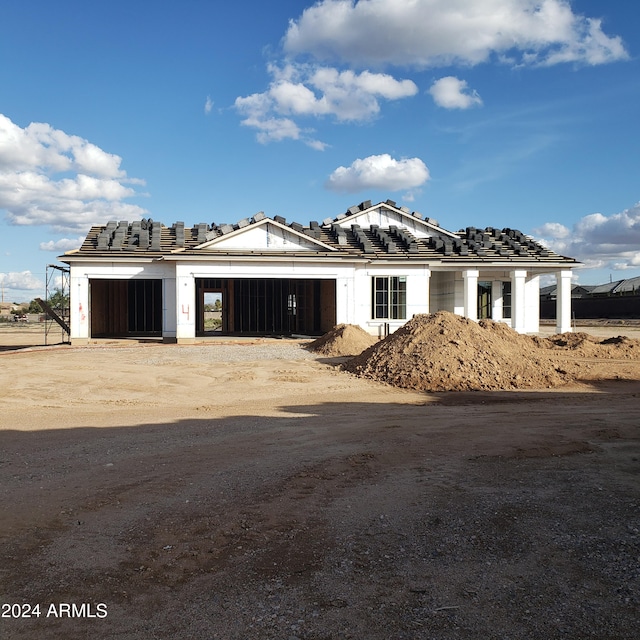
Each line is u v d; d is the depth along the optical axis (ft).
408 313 100.68
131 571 14.60
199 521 17.93
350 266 95.35
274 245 95.76
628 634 11.58
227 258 90.17
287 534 16.98
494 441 28.68
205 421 33.94
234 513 18.63
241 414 36.35
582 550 15.62
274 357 68.85
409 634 11.69
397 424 33.12
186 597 13.33
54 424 32.55
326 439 29.17
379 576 14.30
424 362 51.60
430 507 19.19
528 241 116.88
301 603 13.01
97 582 14.02
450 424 33.17
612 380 55.21
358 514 18.57
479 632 11.74
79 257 88.28
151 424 32.83
